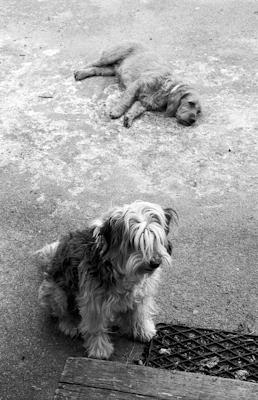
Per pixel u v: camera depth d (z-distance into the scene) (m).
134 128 2.53
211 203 2.10
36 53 3.13
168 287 1.77
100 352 1.56
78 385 1.08
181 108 2.50
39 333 1.66
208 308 1.70
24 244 1.98
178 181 2.22
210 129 2.49
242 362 1.52
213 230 1.98
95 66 2.89
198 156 2.34
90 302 1.46
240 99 2.66
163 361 1.54
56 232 2.02
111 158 2.36
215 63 2.93
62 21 3.44
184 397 1.04
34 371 1.55
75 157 2.37
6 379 1.53
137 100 2.65
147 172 2.27
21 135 2.52
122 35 3.25
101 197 2.16
